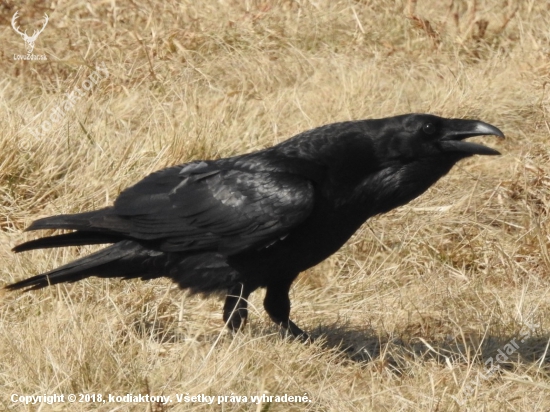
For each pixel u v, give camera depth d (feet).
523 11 66.59
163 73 56.59
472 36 63.05
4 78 54.60
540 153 48.98
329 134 33.40
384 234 43.19
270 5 63.67
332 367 32.55
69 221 33.76
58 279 33.91
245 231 33.14
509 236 43.68
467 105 53.01
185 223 33.71
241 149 46.98
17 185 42.32
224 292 34.71
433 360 33.09
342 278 40.55
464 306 38.04
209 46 59.98
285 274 34.22
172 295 37.42
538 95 53.62
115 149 44.68
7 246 39.06
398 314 37.37
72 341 30.55
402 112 52.70
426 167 33.22
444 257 42.50
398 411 29.55
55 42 59.26
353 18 64.44
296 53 59.98
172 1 62.18
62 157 43.98
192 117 47.98
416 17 63.05
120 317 33.71
